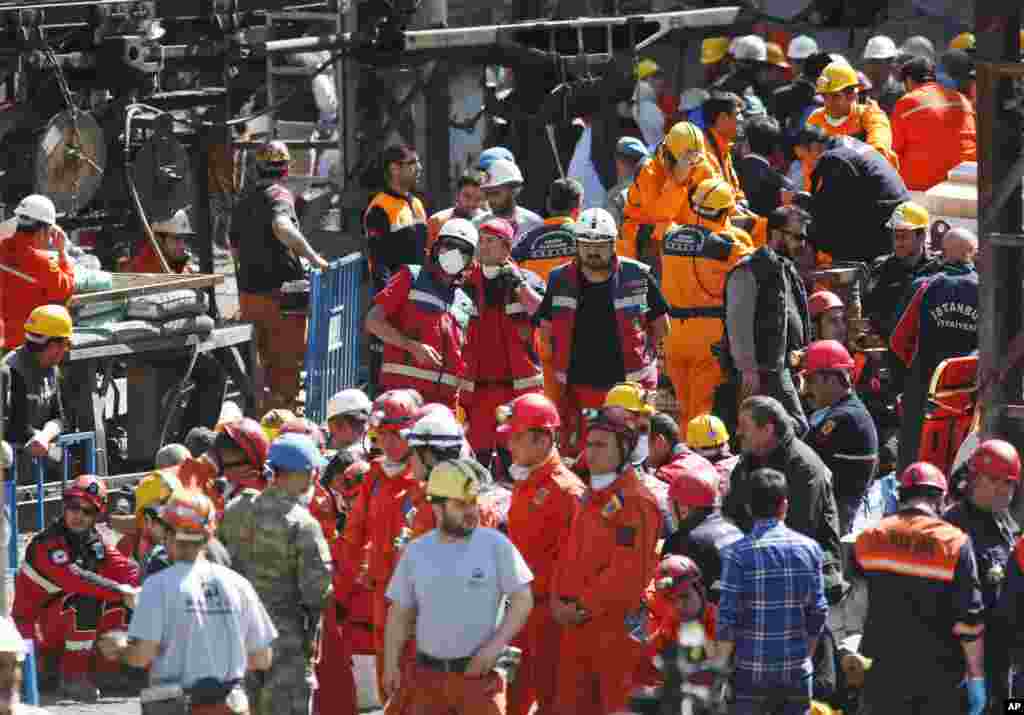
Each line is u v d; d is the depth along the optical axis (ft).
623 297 141.79
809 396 154.51
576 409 144.56
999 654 104.37
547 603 110.93
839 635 127.75
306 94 249.34
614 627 106.22
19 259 160.15
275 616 104.06
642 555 106.01
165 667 93.04
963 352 150.71
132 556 132.77
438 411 107.14
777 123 202.49
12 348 160.45
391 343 141.69
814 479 113.60
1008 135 120.47
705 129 190.60
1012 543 108.17
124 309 172.04
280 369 184.65
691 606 104.94
